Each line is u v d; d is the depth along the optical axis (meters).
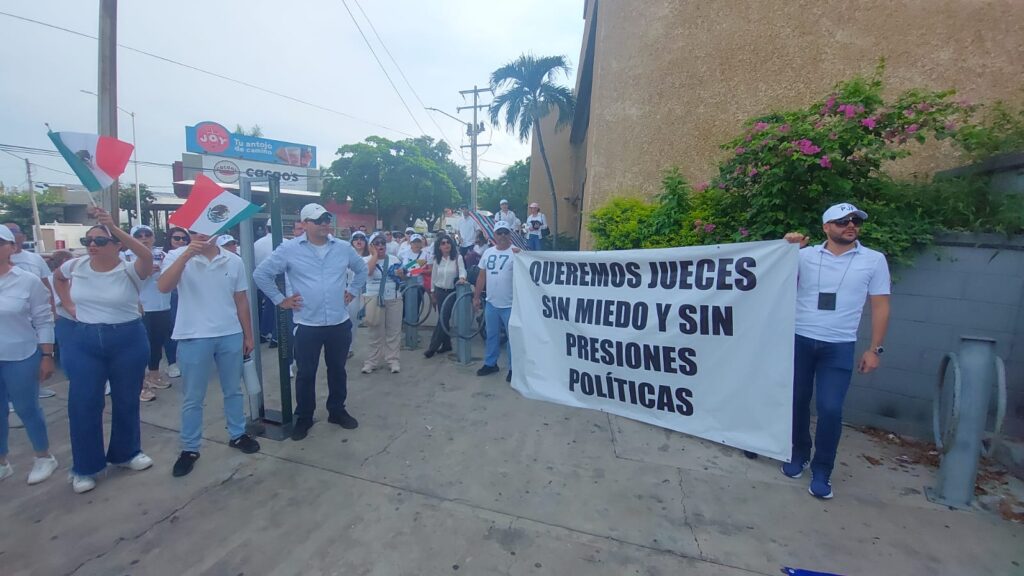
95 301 3.26
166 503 3.14
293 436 4.05
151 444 3.99
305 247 4.01
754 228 4.62
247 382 4.14
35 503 3.15
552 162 17.64
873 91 4.40
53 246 32.75
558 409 4.70
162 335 5.28
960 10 5.68
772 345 3.54
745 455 3.77
